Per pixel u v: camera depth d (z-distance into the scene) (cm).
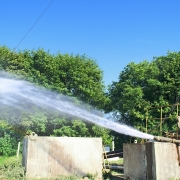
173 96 3856
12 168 1916
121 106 4109
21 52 3838
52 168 1862
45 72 3725
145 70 4141
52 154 1881
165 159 1734
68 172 1889
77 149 1933
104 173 2130
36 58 3778
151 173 1722
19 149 3541
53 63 3741
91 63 4022
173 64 4000
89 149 1955
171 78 3897
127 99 3959
